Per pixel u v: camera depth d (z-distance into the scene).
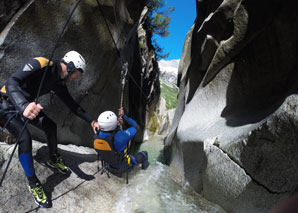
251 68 3.06
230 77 3.48
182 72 6.54
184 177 3.62
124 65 4.36
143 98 10.59
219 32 3.61
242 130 2.45
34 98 2.05
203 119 3.84
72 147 3.58
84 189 2.61
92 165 3.23
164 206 2.73
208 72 3.86
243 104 3.18
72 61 2.09
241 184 2.29
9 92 1.70
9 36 2.39
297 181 1.82
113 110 5.18
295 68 2.44
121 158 2.92
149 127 11.58
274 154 1.99
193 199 2.95
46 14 2.65
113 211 2.50
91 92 3.96
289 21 2.46
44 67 1.94
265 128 2.03
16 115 1.83
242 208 2.32
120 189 2.99
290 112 1.82
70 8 2.89
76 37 3.16
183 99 5.81
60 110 3.29
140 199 2.84
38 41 2.69
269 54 2.77
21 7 2.45
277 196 1.97
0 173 2.17
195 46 5.10
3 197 1.98
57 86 2.23
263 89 2.89
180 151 3.94
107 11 3.48
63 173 2.62
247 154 2.22
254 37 2.95
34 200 2.12
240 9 3.05
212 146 2.69
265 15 2.73
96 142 2.86
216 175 2.62
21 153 1.92
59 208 2.20
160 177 3.79
